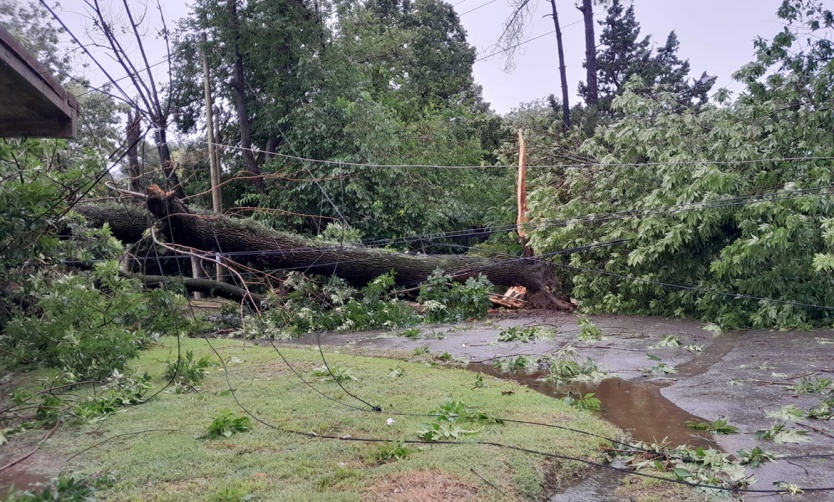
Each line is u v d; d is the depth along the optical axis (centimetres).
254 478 373
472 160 2061
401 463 392
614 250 1177
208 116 1712
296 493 349
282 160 1698
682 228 1027
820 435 460
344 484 362
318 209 1672
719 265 984
